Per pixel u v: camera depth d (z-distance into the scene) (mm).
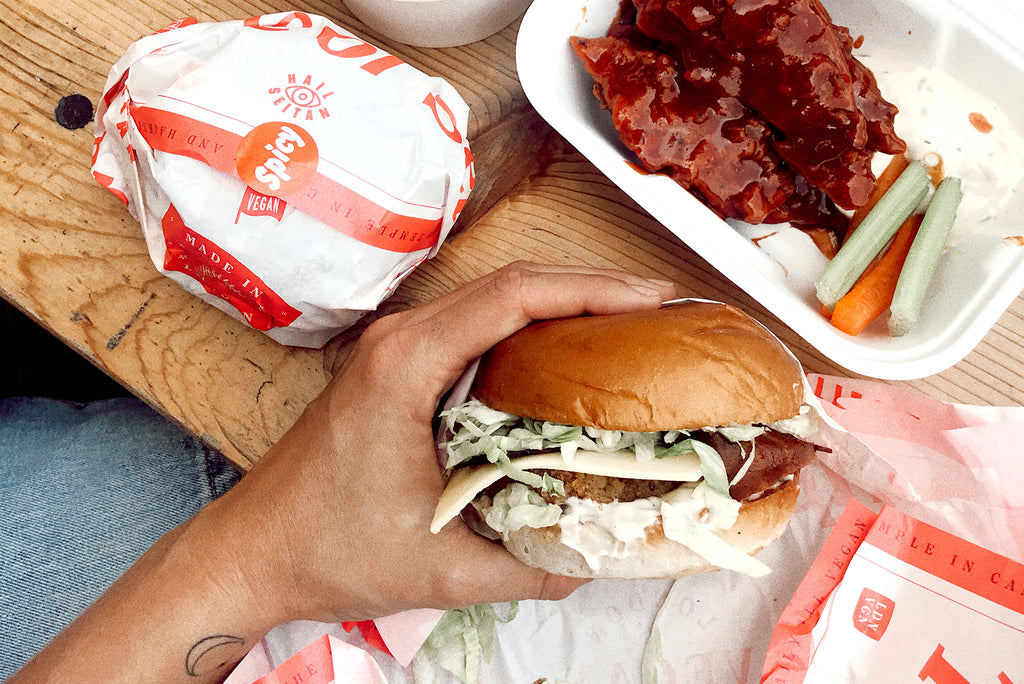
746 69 412
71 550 477
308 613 409
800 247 436
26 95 458
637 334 374
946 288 417
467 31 436
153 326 447
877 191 430
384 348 393
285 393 443
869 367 398
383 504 390
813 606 419
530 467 380
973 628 411
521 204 460
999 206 414
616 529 375
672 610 435
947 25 412
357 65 408
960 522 422
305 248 404
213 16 458
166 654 402
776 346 387
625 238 451
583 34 434
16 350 536
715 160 420
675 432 377
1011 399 429
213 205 399
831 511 436
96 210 451
